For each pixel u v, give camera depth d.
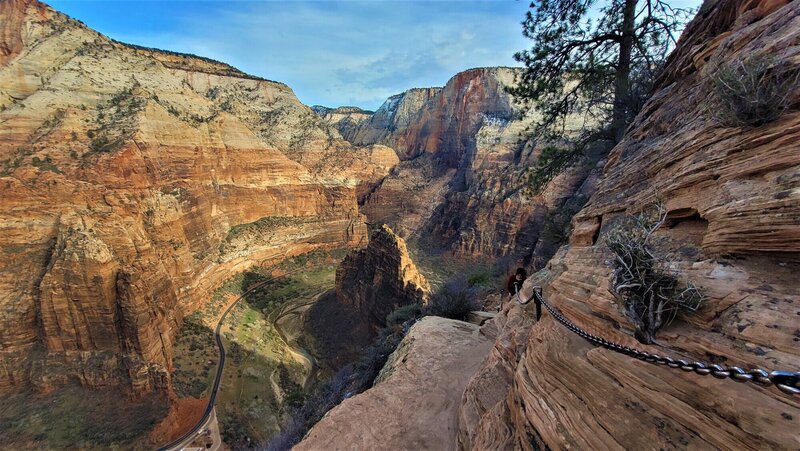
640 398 3.21
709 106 5.05
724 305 3.15
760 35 4.60
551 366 4.48
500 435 5.03
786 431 2.22
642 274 3.44
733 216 3.54
